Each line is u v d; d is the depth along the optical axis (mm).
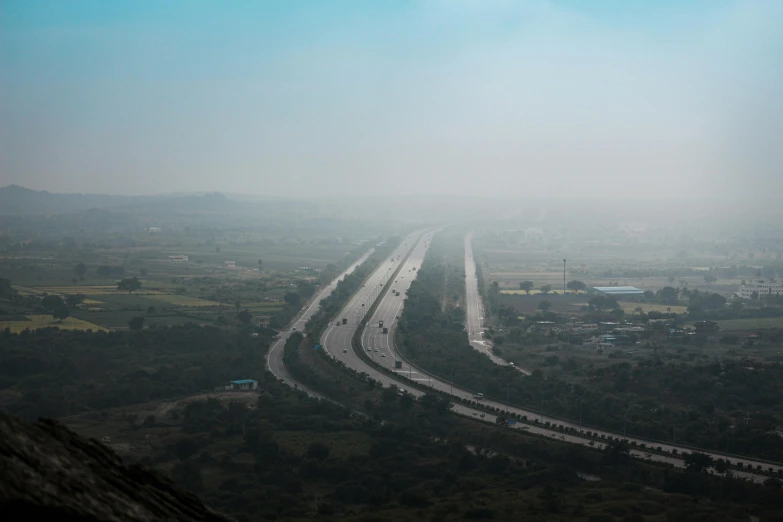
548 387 182500
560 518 107188
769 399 171875
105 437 145625
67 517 29594
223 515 39000
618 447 134875
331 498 121500
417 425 157375
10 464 29578
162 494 36719
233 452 139500
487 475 131625
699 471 127312
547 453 138625
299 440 145875
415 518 107938
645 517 107688
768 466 134375
